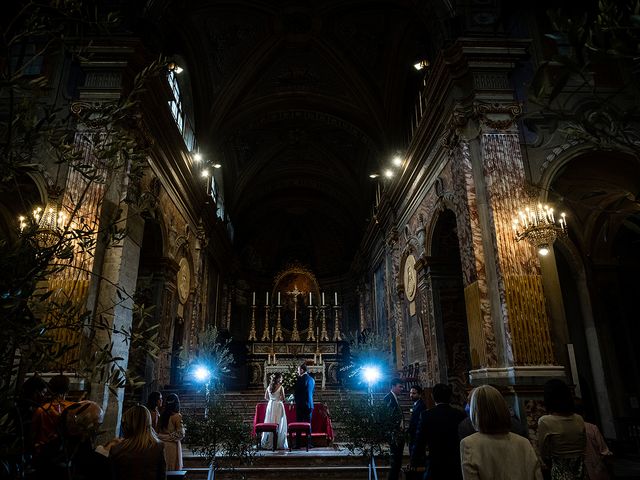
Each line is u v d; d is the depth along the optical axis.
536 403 7.28
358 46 15.05
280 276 25.73
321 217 26.70
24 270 1.78
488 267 8.40
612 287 12.15
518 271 8.05
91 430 2.19
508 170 8.70
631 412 11.04
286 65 15.94
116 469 3.19
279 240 27.16
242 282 24.92
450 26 9.93
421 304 12.62
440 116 10.68
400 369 14.60
